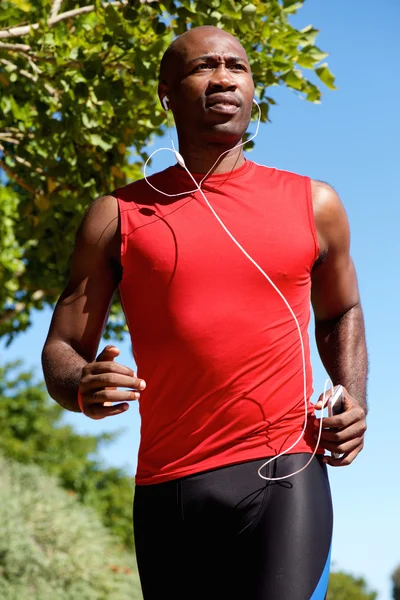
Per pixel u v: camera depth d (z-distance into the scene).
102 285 2.77
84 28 5.48
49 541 11.45
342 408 2.55
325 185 2.81
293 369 2.55
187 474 2.47
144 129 5.96
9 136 6.20
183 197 2.69
